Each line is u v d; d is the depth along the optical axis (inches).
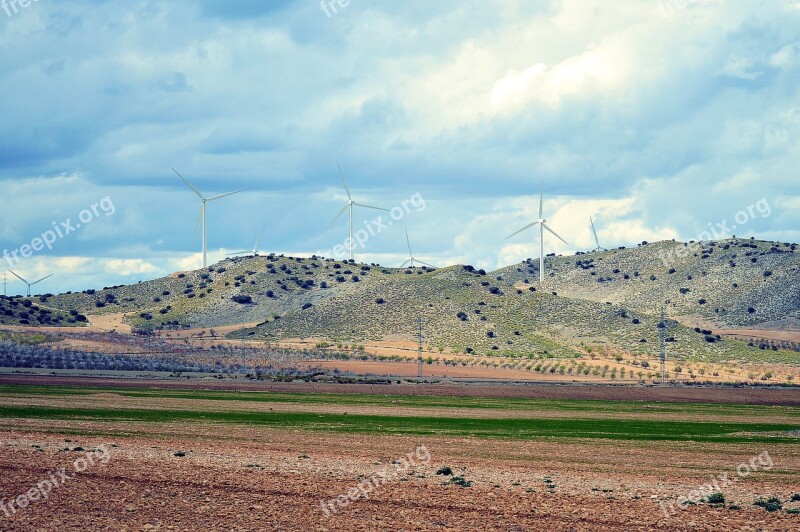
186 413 4539.9
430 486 2324.1
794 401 6599.4
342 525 1891.0
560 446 3449.8
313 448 3142.2
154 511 1984.5
